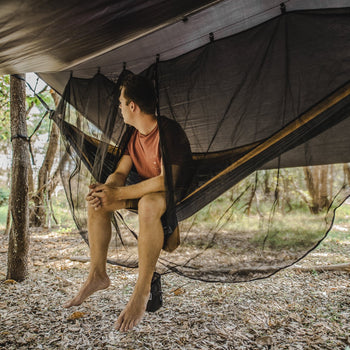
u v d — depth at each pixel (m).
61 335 2.01
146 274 1.67
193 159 2.03
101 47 2.13
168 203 1.77
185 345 1.90
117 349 1.87
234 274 1.78
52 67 2.44
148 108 2.00
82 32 1.73
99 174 2.28
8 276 3.04
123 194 1.87
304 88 1.91
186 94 2.16
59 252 4.27
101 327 2.12
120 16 1.63
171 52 2.67
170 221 1.78
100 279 1.91
